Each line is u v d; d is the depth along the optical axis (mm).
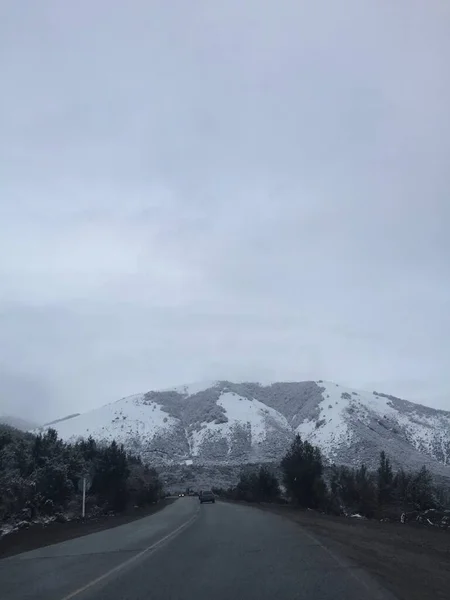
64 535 27938
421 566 15867
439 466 152375
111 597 11984
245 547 21094
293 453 58281
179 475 159000
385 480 47312
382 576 14156
